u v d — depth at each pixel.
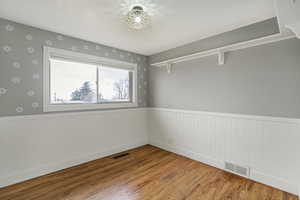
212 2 1.61
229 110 2.31
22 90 2.09
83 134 2.66
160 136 3.42
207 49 2.55
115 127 3.11
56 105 2.38
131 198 1.74
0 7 1.69
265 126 1.97
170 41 2.72
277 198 1.71
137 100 3.51
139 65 3.55
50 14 1.85
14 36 2.02
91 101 2.85
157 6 1.68
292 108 1.79
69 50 2.49
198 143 2.71
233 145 2.26
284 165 1.83
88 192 1.84
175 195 1.78
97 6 1.69
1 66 1.94
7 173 1.96
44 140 2.25
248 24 2.09
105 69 3.04
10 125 1.98
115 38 2.59
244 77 2.15
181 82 2.98
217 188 1.91
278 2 1.12
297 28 1.42
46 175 2.22
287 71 1.81
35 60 2.18
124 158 2.85
